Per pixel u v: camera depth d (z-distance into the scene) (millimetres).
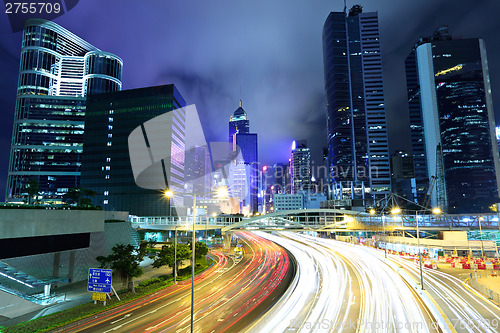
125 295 39438
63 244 45562
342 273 51625
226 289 42688
